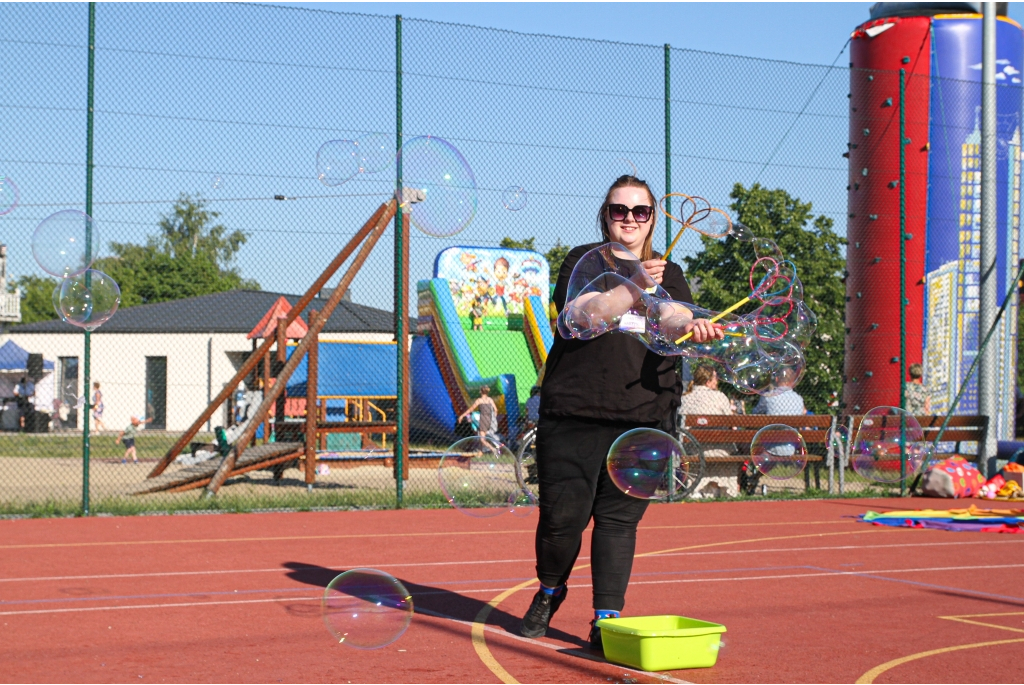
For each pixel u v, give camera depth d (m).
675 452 4.22
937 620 4.62
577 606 4.95
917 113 12.83
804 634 4.29
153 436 23.81
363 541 7.33
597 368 3.89
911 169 12.86
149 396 28.17
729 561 6.54
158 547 6.93
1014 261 13.20
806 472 11.54
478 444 9.97
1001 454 12.59
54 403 26.06
